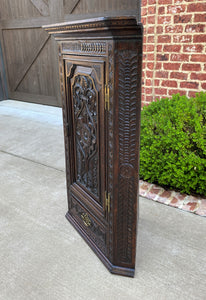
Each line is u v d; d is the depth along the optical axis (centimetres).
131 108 140
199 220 229
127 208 162
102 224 183
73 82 186
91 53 153
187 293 162
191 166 245
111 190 164
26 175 319
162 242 205
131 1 455
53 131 470
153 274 177
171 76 321
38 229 224
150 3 304
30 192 282
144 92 348
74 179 221
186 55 304
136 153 149
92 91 163
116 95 140
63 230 222
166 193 267
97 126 166
